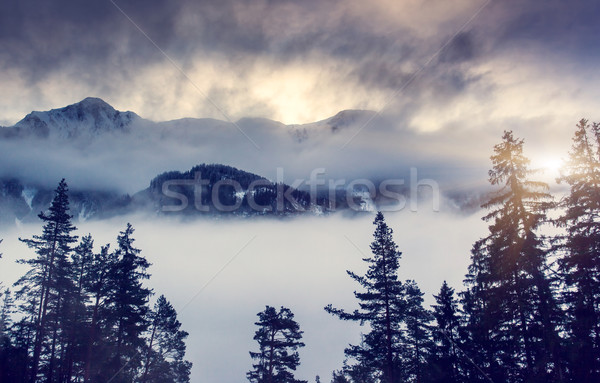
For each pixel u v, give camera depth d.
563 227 20.77
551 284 20.75
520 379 22.33
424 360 28.95
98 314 30.02
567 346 19.53
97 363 30.05
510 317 21.45
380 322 26.52
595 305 20.28
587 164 20.72
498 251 21.95
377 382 31.08
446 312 28.62
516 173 21.38
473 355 26.19
